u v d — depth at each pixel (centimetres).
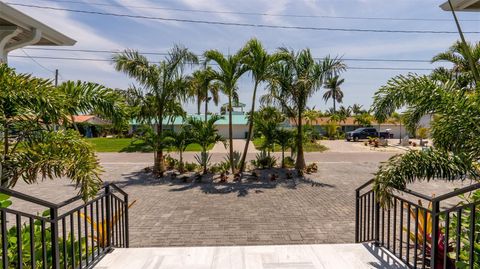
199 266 376
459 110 356
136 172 1337
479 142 352
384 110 404
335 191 945
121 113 461
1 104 342
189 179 1145
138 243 535
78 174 376
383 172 371
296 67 1262
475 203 261
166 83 1272
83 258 402
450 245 368
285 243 532
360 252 406
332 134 3784
